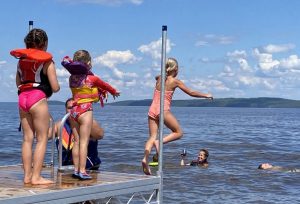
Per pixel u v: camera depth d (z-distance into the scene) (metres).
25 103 5.09
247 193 9.92
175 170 12.83
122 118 60.44
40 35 5.11
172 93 6.11
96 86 5.54
